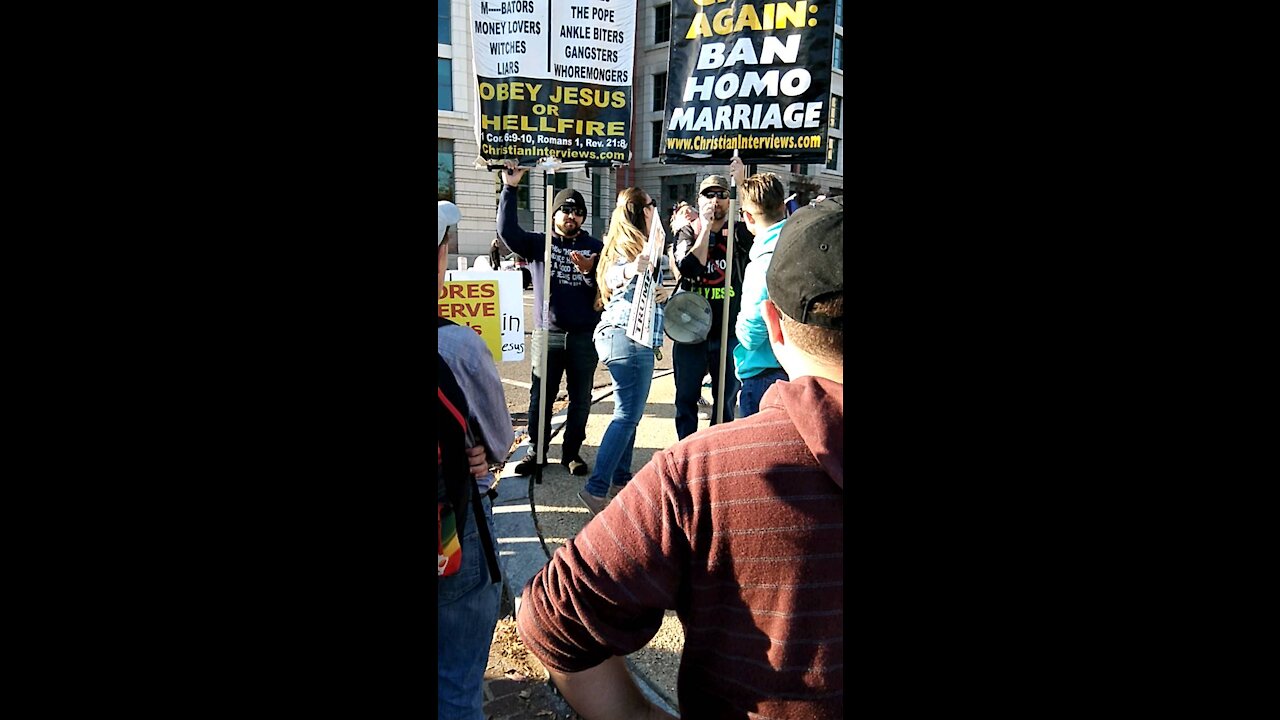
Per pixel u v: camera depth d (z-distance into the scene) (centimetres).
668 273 539
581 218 468
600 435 578
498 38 432
